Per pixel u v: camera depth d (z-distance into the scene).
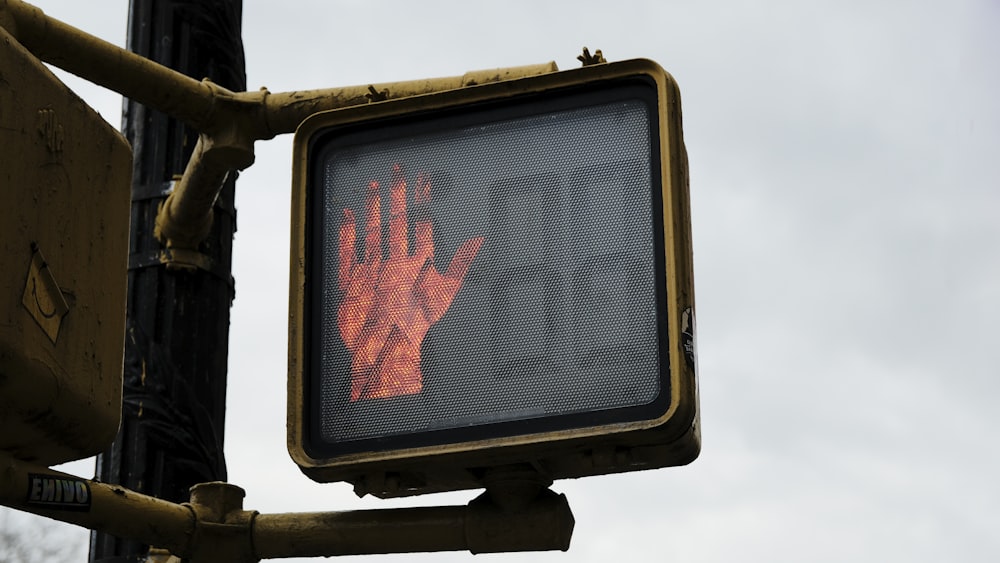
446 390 4.31
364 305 4.47
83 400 3.91
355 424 4.38
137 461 6.27
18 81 3.70
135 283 6.57
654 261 4.23
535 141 4.47
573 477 4.55
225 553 4.91
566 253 4.32
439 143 4.56
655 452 4.26
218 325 6.66
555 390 4.21
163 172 6.80
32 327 3.68
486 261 4.39
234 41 7.21
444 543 4.73
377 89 5.50
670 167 4.30
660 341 4.15
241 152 5.75
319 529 4.87
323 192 4.63
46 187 3.79
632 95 4.43
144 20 7.06
